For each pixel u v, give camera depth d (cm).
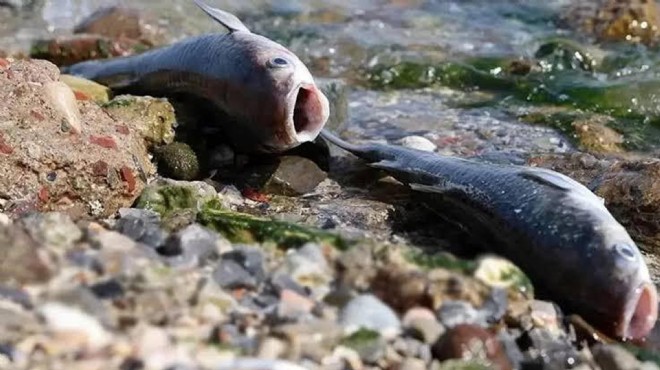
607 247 124
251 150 156
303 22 227
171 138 157
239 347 111
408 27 227
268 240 129
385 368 114
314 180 156
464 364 115
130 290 114
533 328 122
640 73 204
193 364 107
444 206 144
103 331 109
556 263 127
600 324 124
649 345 124
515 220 132
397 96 193
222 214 135
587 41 220
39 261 115
